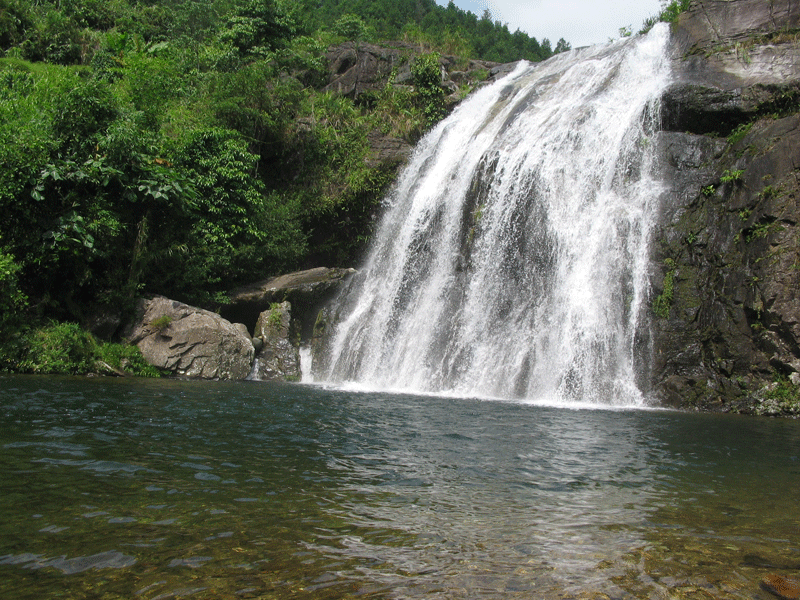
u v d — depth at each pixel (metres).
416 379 16.22
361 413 9.59
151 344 15.98
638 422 9.86
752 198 13.88
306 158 24.39
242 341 16.77
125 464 5.38
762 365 12.70
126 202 17.25
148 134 18.36
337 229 23.39
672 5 21.81
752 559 3.59
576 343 14.62
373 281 20.47
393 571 3.25
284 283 19.58
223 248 19.58
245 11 29.75
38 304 15.62
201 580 3.06
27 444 6.02
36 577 3.03
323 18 54.69
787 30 16.84
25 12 35.09
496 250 17.41
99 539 3.56
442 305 17.55
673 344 13.66
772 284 12.75
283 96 24.05
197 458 5.77
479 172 19.14
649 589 3.15
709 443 7.98
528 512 4.45
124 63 26.19
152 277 17.92
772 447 7.80
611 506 4.69
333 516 4.16
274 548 3.52
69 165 16.11
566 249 15.96
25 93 22.38
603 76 20.75
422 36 30.86
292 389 13.68
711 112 16.03
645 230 14.91
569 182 16.89
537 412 10.58
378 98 27.66
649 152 15.92
